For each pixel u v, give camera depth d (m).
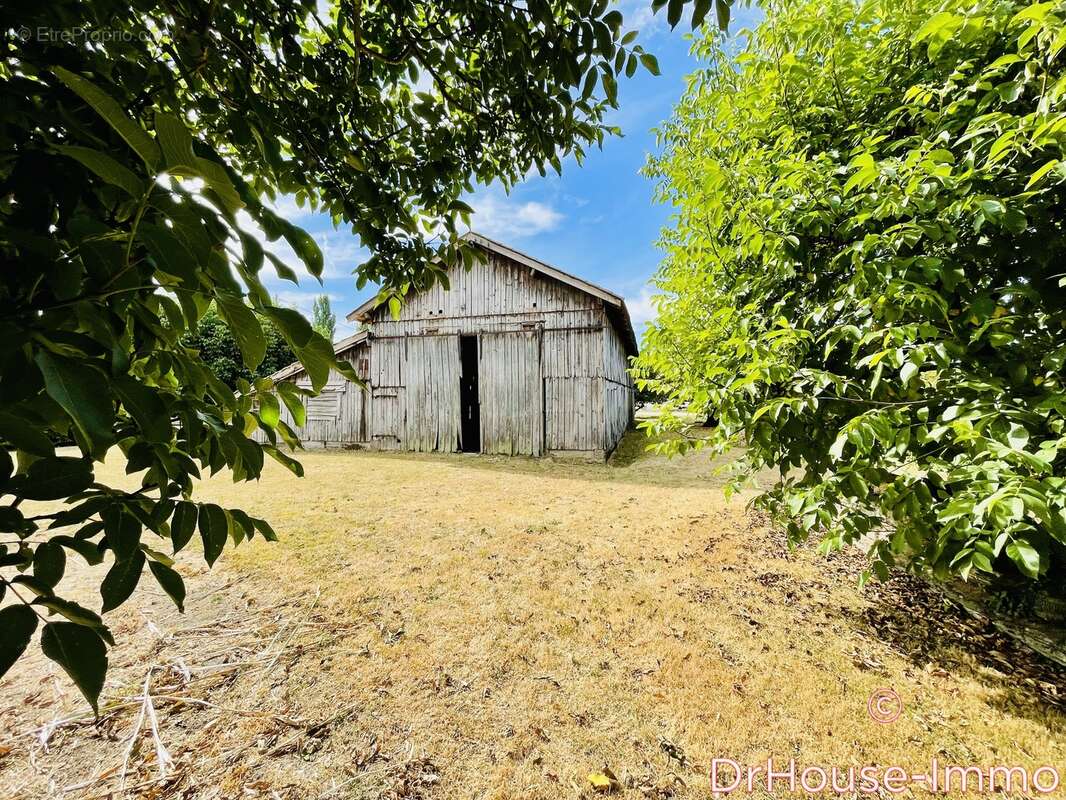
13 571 2.81
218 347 13.26
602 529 4.25
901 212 1.66
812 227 2.04
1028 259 1.64
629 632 2.48
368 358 10.08
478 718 1.85
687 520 4.52
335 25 1.80
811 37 2.27
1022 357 1.60
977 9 1.67
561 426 8.81
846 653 2.30
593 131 1.84
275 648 2.29
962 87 1.94
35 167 0.61
